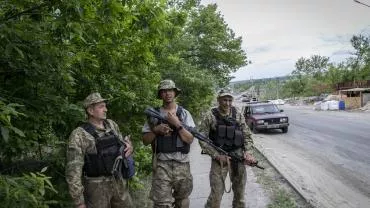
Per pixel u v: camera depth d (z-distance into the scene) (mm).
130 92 5516
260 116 18578
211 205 4809
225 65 26812
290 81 91438
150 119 4199
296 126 21891
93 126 3539
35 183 2545
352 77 57281
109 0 3561
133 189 6281
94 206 3553
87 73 4836
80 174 3361
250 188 7074
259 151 11742
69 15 3328
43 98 3711
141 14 4320
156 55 6809
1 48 3193
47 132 4066
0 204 2439
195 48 24984
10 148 3395
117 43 4559
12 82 3592
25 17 3432
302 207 5883
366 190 7090
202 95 19484
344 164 9688
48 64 3615
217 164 4789
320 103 46062
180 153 4176
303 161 10211
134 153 6438
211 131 4883
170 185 4168
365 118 25438
